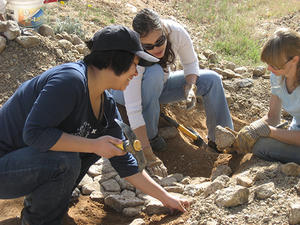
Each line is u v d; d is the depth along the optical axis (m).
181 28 3.50
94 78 2.16
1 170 2.21
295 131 2.83
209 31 6.75
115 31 2.05
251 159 3.02
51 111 2.01
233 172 3.20
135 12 6.50
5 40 4.15
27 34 4.32
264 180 2.65
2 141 2.27
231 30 6.73
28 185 2.26
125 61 2.07
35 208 2.33
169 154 3.79
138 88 3.28
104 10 6.18
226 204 2.44
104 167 3.34
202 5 7.66
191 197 2.84
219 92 3.66
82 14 5.74
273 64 2.63
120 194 3.02
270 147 2.88
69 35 4.76
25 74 4.07
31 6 4.44
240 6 7.70
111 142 2.18
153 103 3.46
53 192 2.27
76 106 2.13
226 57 5.80
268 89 4.92
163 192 2.61
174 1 7.69
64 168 2.23
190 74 3.60
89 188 3.03
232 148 3.18
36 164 2.19
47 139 2.04
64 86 2.03
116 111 2.48
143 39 3.10
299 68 2.64
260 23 7.02
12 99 2.26
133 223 2.48
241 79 5.02
